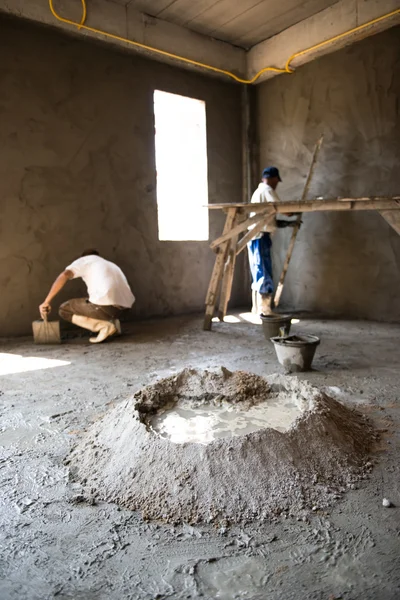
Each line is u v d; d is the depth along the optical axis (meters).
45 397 2.99
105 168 5.54
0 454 2.17
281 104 6.39
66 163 5.24
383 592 1.28
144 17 5.58
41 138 5.05
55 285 4.50
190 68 6.16
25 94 4.92
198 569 1.40
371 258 5.55
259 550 1.48
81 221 5.40
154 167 5.97
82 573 1.39
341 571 1.37
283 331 3.66
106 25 5.28
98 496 1.81
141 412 2.28
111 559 1.45
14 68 4.83
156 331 5.19
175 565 1.42
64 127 5.20
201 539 1.54
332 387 3.07
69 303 4.68
